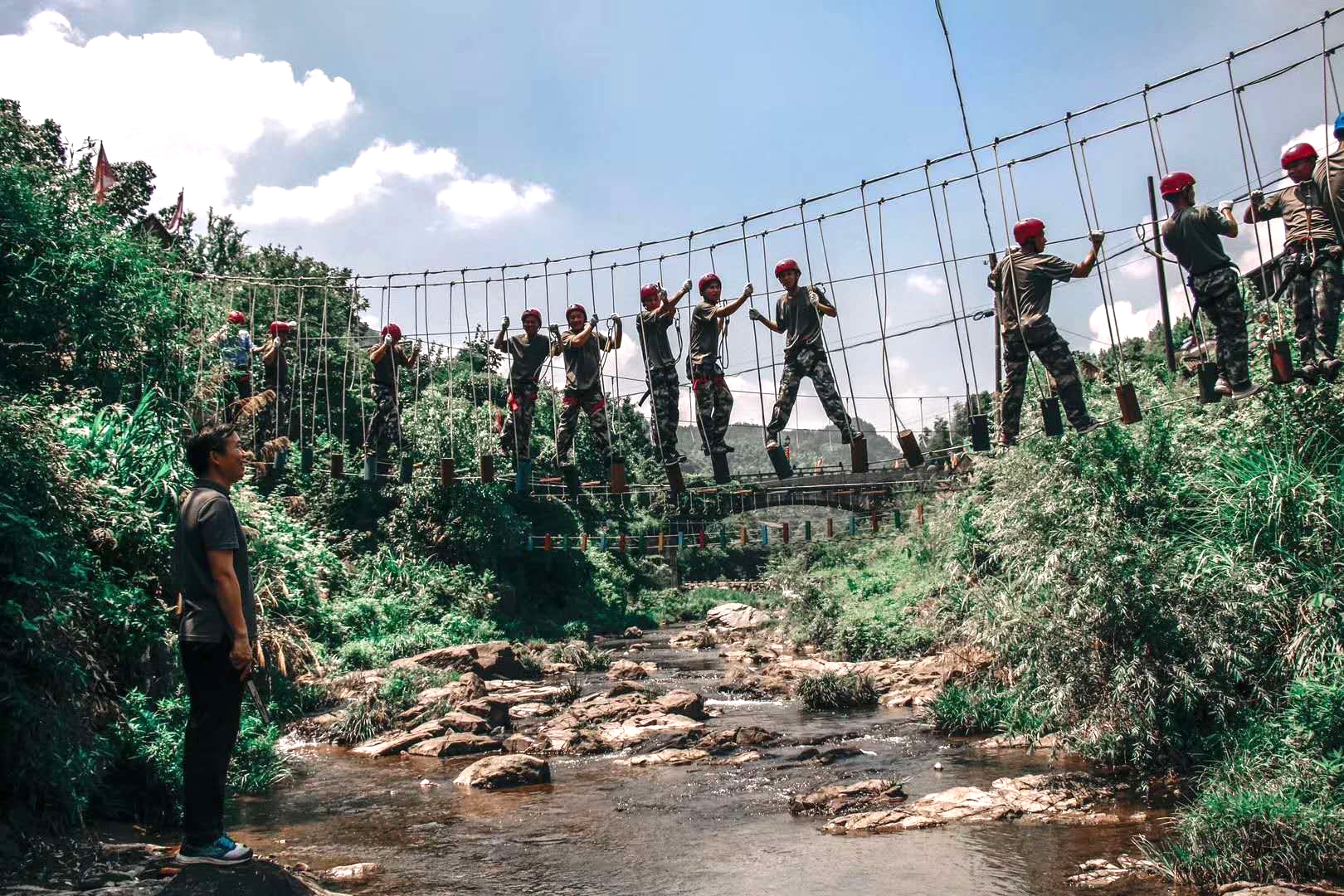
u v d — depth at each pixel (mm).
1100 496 12242
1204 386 8766
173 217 33281
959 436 19734
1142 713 11469
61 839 7141
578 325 12539
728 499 25781
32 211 12977
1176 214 8547
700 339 11500
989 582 16547
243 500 15602
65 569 8492
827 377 10727
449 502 34625
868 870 8781
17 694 7211
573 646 29188
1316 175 8062
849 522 29375
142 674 10625
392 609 29312
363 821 11055
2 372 12375
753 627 39688
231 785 12367
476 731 16609
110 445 11742
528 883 8648
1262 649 11039
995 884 8289
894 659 23484
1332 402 10938
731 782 12992
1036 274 9266
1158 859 8523
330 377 31594
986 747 14258
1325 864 7930
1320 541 10430
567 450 12672
